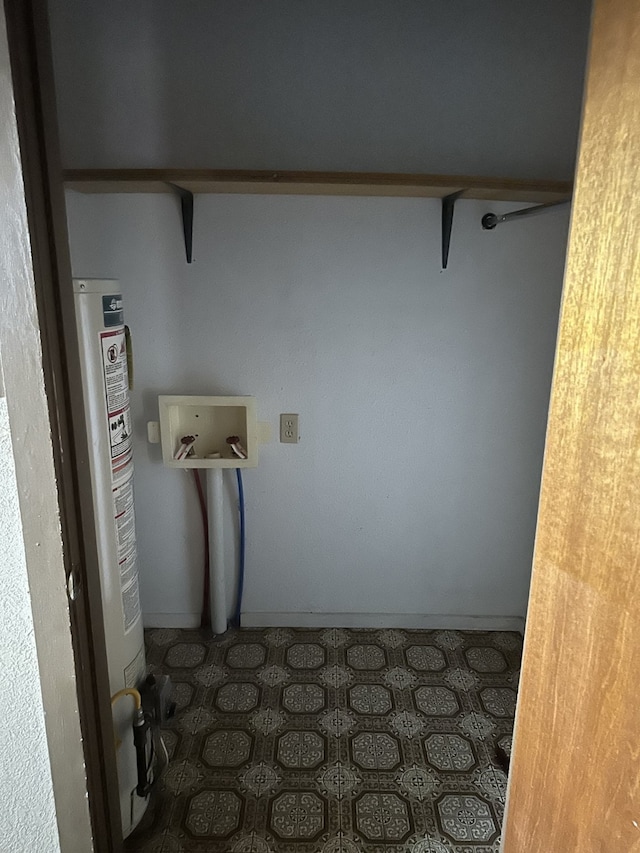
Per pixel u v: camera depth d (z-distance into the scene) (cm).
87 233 200
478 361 215
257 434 214
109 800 120
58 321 94
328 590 240
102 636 113
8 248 81
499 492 229
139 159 197
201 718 196
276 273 205
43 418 87
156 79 191
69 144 195
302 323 210
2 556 87
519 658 228
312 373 215
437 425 221
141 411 217
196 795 169
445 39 191
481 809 167
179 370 214
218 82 192
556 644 83
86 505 105
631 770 69
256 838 157
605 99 66
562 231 204
